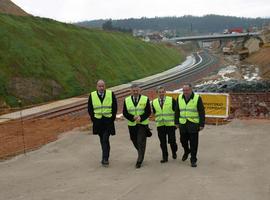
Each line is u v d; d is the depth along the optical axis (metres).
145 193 8.70
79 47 50.78
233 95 20.53
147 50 77.56
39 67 38.75
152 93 34.66
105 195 8.65
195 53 152.75
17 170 11.35
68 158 12.66
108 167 11.27
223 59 112.06
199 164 11.29
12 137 18.30
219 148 13.32
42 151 13.80
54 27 51.84
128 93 37.66
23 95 33.44
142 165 11.38
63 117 24.64
